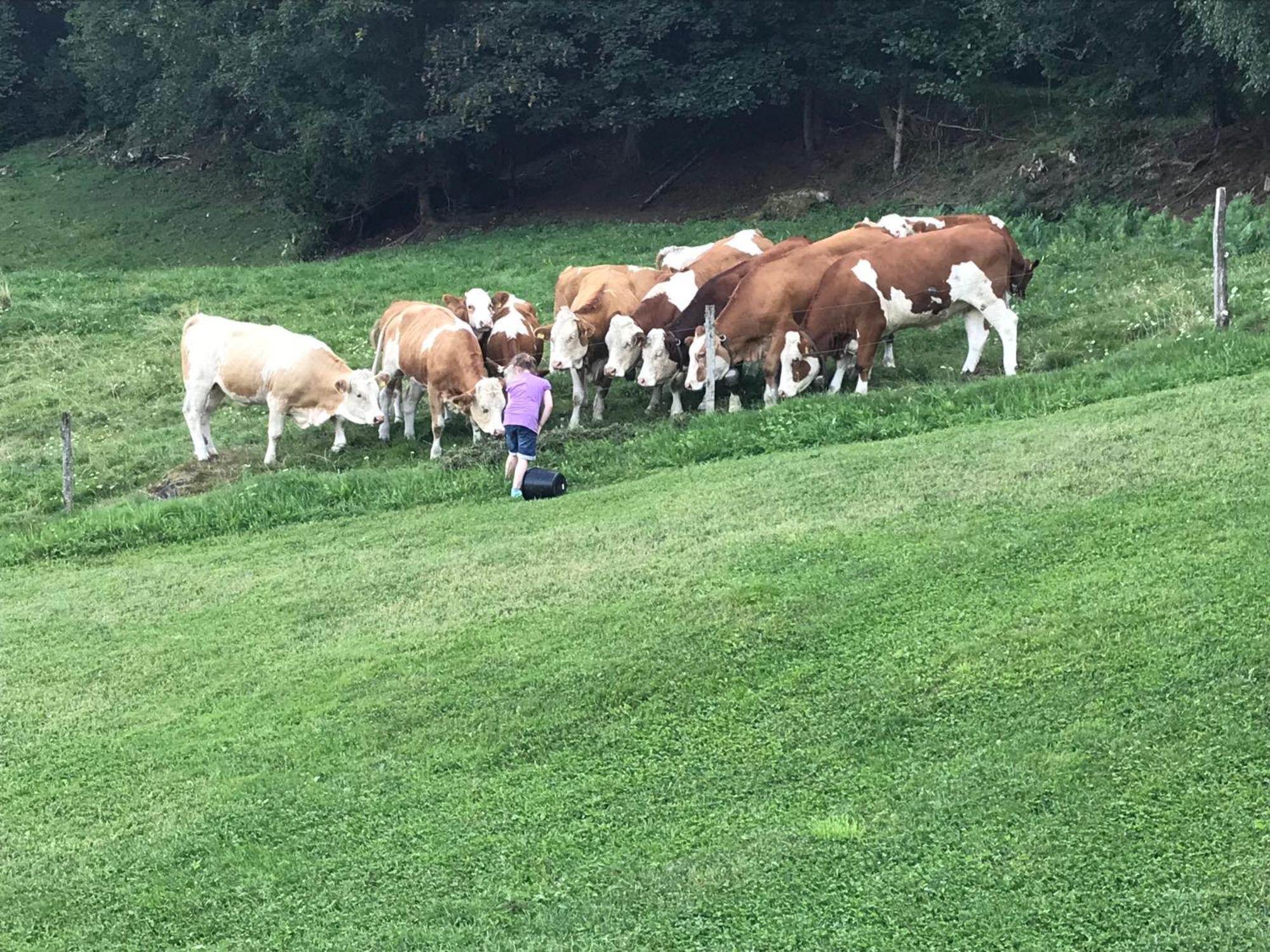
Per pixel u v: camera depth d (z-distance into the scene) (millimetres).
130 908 7383
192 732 9266
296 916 7098
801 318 15992
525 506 13562
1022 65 31125
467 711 8852
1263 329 15242
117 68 43406
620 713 8531
